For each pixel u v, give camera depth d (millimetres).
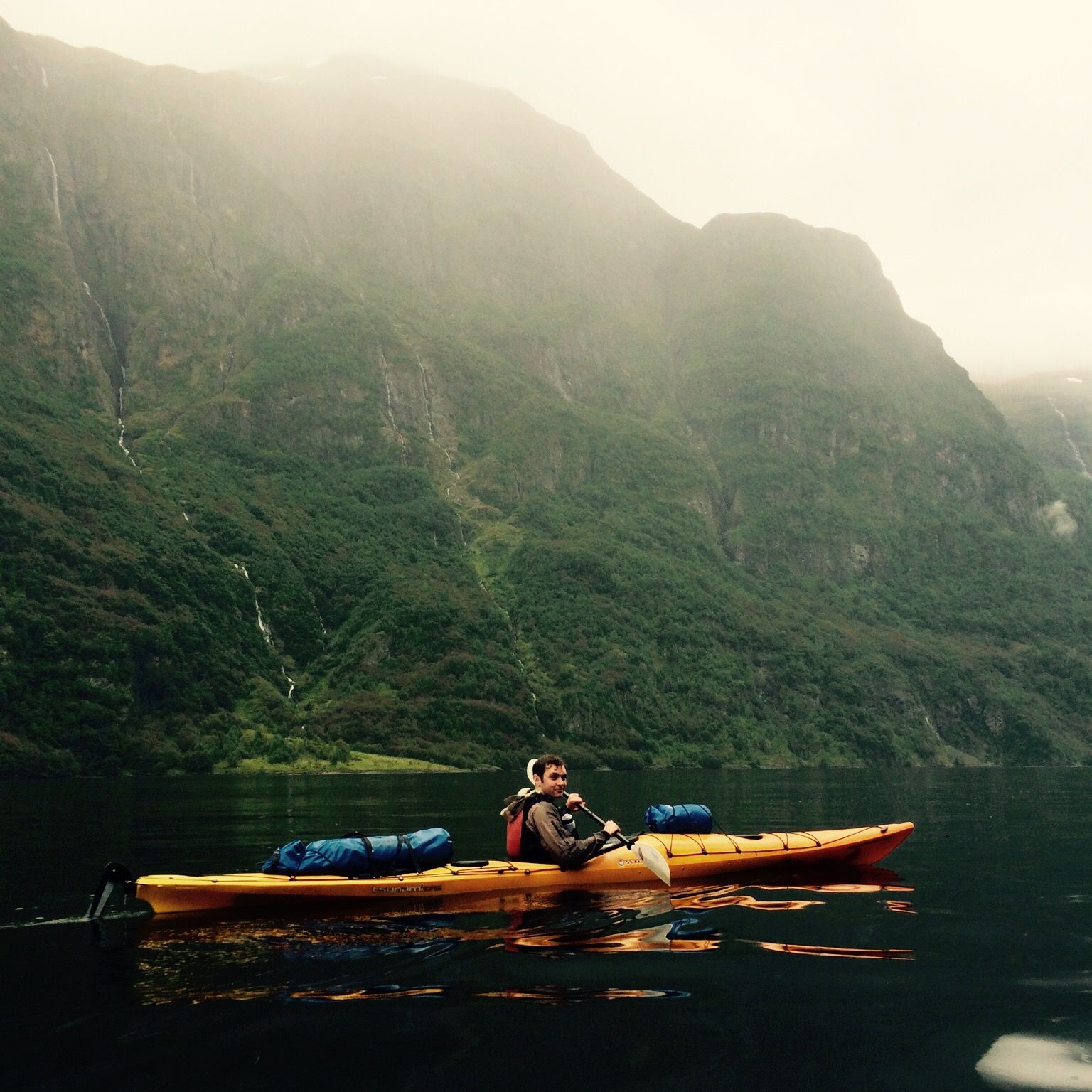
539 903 9195
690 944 7512
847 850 12945
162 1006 5781
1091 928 8688
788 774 86312
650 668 132000
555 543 158500
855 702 140875
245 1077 4703
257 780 69188
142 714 97750
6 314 157500
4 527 108562
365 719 106562
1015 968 7016
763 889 10461
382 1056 4977
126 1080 4668
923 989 6375
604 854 10398
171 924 8211
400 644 123188
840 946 7633
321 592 136375
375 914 8602
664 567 160000
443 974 6496
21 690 89625
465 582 147625
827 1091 4633
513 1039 5230
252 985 6223
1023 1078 4832
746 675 140125
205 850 16312
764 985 6375
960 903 10008
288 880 9102
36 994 6043
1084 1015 5848
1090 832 20359
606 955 7098
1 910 9297
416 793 44312
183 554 124250
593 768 107438
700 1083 4707
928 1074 4875
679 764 114875
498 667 119312
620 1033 5363
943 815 25812
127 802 34719
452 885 9484
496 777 82312
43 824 22750
